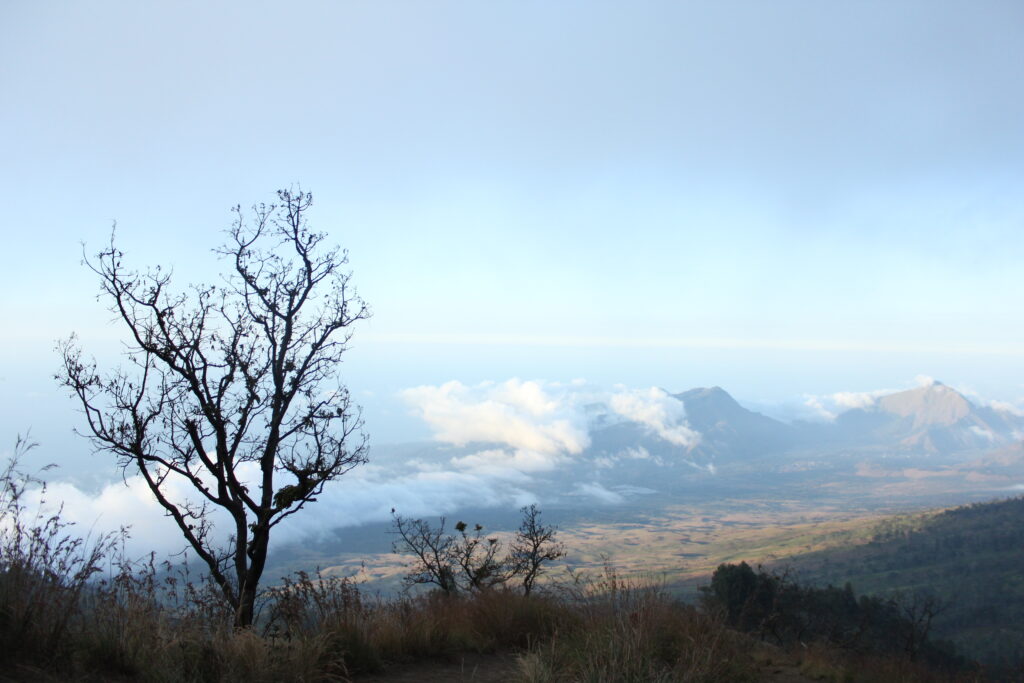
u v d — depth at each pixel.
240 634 5.24
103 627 4.61
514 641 7.51
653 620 6.61
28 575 4.50
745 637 8.89
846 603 21.19
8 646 4.19
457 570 10.49
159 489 7.30
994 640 44.50
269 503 7.54
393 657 6.48
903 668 9.83
